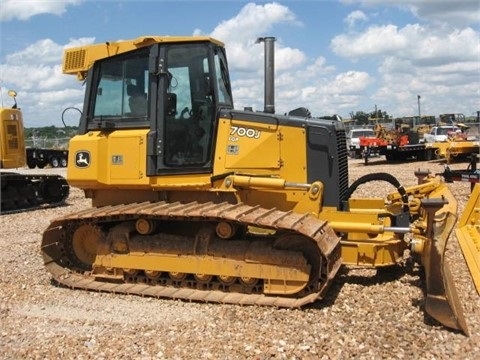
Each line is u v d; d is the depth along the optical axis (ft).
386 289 20.93
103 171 22.56
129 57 22.67
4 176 49.32
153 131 22.02
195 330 17.44
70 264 23.93
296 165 22.25
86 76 23.57
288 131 22.22
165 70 21.98
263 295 20.30
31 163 103.86
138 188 22.76
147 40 21.99
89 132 23.36
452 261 24.80
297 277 19.67
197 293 20.92
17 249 31.09
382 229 20.58
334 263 19.70
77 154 22.71
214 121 22.26
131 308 20.08
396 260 21.49
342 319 17.98
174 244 21.61
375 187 54.75
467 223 25.22
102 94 23.18
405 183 58.54
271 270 20.04
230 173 22.12
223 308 19.51
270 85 23.97
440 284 16.85
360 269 23.85
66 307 20.45
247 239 21.26
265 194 22.25
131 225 22.53
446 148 86.43
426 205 17.66
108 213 21.47
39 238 34.76
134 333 17.42
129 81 22.68
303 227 19.12
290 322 17.87
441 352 15.21
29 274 25.26
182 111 22.22
